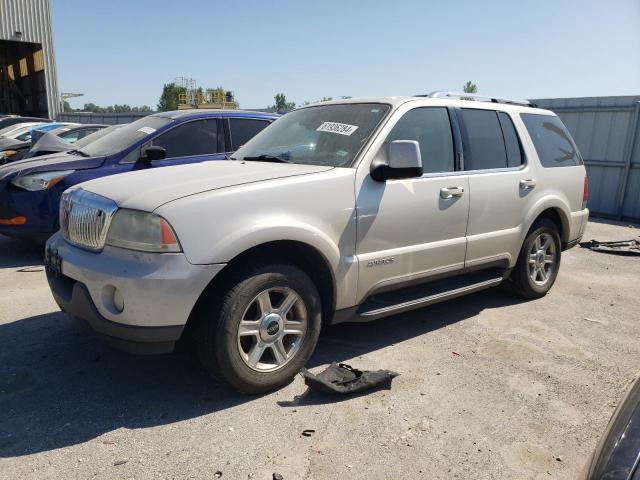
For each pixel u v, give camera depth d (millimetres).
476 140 4500
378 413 3115
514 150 4859
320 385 3232
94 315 2957
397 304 3891
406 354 3957
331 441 2834
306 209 3295
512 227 4758
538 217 5195
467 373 3662
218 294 3039
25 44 26875
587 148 11625
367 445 2807
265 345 3223
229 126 7117
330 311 3582
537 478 2592
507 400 3307
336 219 3436
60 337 4086
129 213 2951
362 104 4168
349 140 3820
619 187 11172
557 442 2885
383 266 3725
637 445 1576
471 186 4297
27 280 5582
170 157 6645
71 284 3275
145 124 6945
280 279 3199
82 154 6738
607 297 5531
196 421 2994
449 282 4488
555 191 5184
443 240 4137
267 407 3158
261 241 3055
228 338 3029
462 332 4422
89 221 3135
